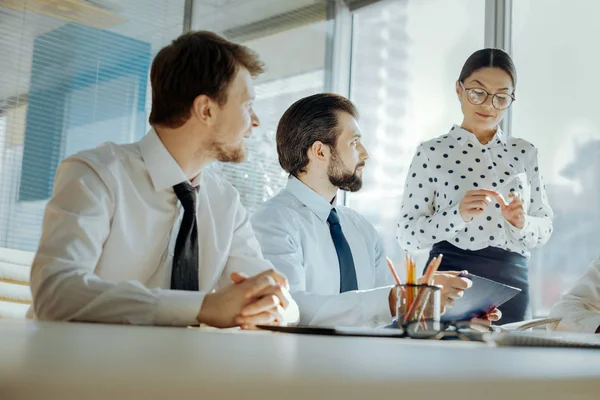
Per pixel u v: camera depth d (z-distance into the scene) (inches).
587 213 132.5
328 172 82.7
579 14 138.1
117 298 45.3
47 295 47.6
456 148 92.7
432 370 5.6
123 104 169.5
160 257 59.5
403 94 179.9
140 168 58.5
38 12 159.9
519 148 95.3
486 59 93.0
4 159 153.0
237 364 5.1
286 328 34.0
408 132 177.3
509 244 89.4
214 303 44.9
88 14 165.9
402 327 34.4
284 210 80.1
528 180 94.7
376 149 184.7
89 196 53.4
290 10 193.3
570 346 23.3
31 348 5.9
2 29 155.4
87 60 165.2
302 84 192.7
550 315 86.7
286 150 83.8
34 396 3.3
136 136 170.9
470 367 6.2
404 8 181.8
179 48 59.8
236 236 66.9
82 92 163.8
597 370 7.0
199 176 63.4
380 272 88.0
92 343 7.4
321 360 6.2
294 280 74.8
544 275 137.3
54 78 160.6
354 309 66.6
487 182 90.6
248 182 181.6
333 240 81.6
